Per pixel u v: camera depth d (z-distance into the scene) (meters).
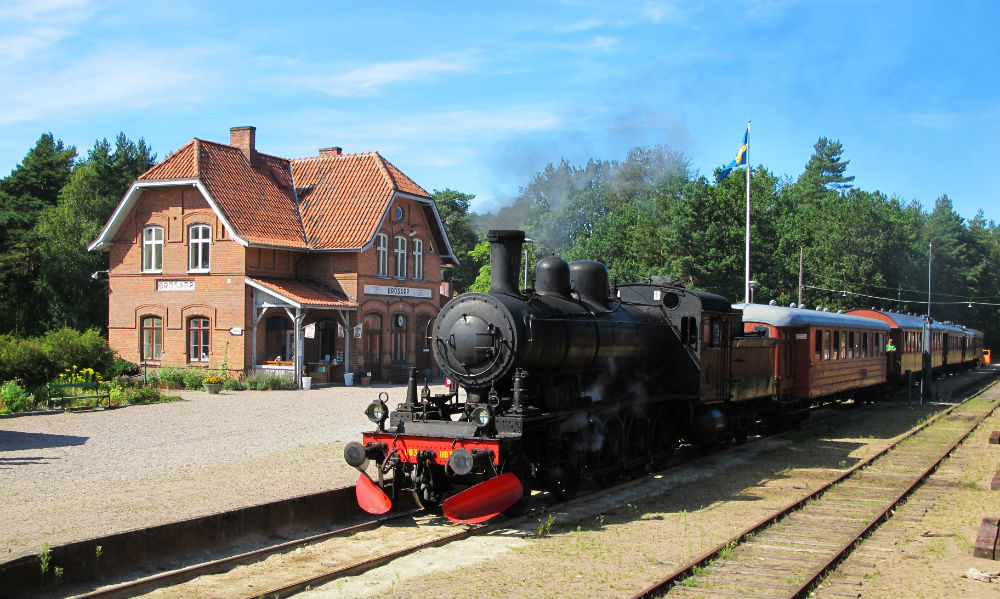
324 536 10.16
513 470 11.27
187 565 8.95
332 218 32.97
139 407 22.38
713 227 43.47
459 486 12.05
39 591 7.76
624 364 14.68
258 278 30.30
